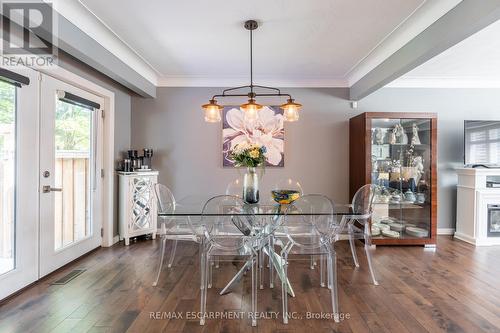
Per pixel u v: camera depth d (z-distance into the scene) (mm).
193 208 2680
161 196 2920
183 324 2004
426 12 2381
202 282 2389
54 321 2014
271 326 1985
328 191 4336
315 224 2430
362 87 3854
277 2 2262
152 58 3488
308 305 2273
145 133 4320
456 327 1968
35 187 2584
